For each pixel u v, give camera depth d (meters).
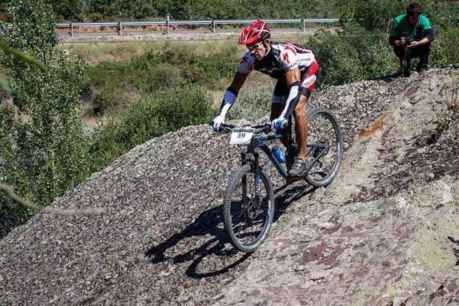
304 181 6.32
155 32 36.31
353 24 23.94
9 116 14.48
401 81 8.38
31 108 14.91
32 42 14.87
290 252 5.24
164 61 34.09
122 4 38.41
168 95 21.11
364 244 4.94
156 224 7.12
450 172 5.55
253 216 5.36
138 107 20.38
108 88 30.67
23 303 7.04
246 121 8.89
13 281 7.63
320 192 5.96
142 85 31.91
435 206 5.12
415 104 6.75
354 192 5.82
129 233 7.25
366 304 4.41
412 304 4.25
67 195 9.45
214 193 7.20
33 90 14.85
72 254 7.52
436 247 4.67
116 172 9.33
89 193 9.08
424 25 8.84
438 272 4.48
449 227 4.82
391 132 6.55
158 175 8.52
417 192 5.35
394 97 7.86
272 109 5.65
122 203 8.22
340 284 4.70
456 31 18.22
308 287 4.80
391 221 5.05
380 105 7.73
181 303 5.39
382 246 4.82
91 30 36.34
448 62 16.58
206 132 9.23
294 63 5.11
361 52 22.44
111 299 6.05
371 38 22.69
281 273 5.05
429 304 4.19
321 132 7.23
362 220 5.23
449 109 6.47
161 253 6.34
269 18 39.28
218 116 5.27
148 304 5.64
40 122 15.09
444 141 6.08
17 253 8.31
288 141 5.54
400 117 6.68
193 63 34.25
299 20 35.41
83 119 28.48
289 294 4.80
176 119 20.23
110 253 7.00
